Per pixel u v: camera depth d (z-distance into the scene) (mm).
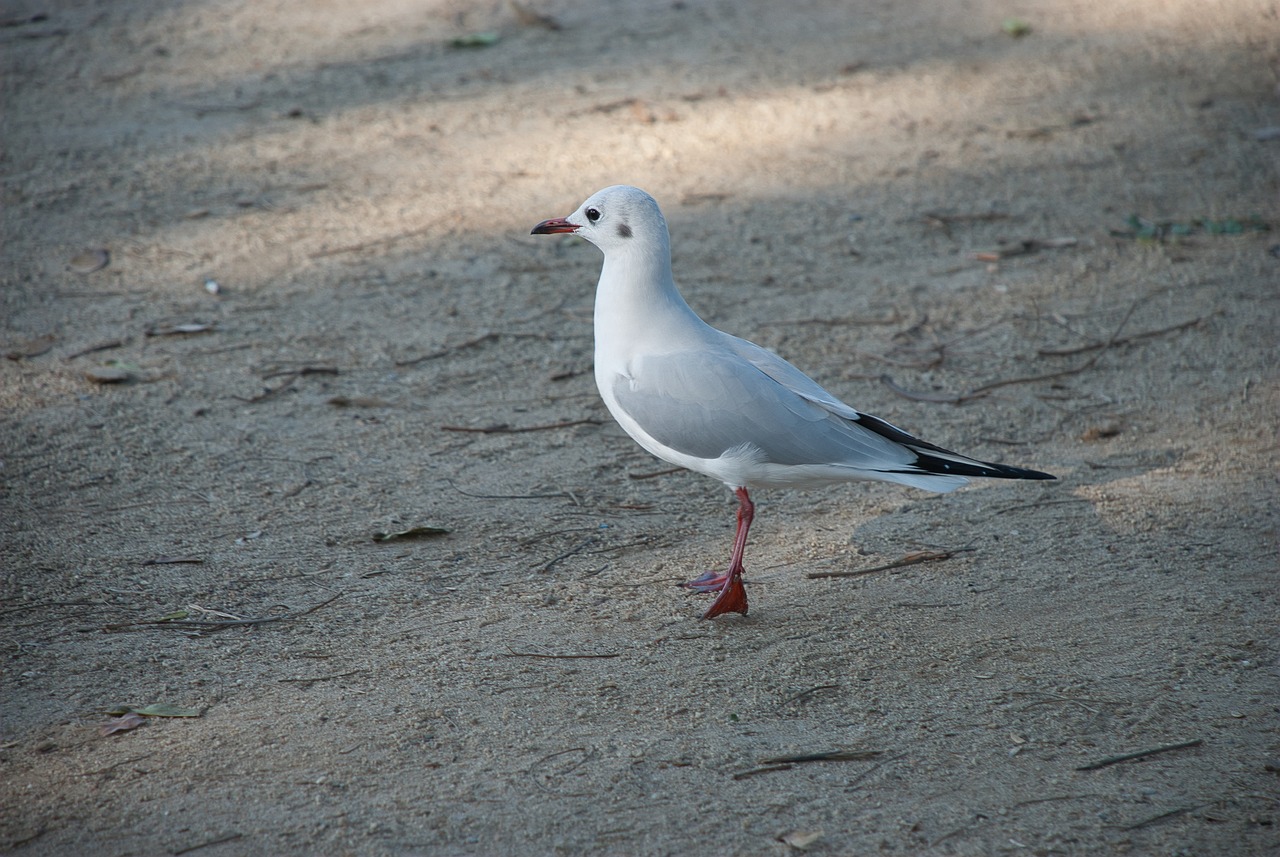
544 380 11680
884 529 9297
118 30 21984
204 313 12719
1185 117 18453
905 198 15844
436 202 15562
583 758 6637
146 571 8555
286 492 9664
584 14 23344
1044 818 6188
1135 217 14906
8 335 12086
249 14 23047
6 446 10180
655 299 8500
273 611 8109
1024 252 14422
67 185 15656
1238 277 13664
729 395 8086
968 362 11984
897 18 23375
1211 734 6820
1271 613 7984
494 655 7625
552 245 14633
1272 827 6098
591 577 8617
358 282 13531
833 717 7023
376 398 11203
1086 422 10898
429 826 6121
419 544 9016
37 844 5992
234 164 16562
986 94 19469
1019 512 9453
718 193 15953
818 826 6133
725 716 7023
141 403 11000
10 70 19828
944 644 7754
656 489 9906
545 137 17609
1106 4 24203
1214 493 9633
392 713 7023
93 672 7395
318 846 5977
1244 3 24031
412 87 19500
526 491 9797
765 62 20781
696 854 5941
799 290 13461
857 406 11078
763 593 8438
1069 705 7102
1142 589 8328
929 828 6117
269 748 6711
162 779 6457
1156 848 5965
